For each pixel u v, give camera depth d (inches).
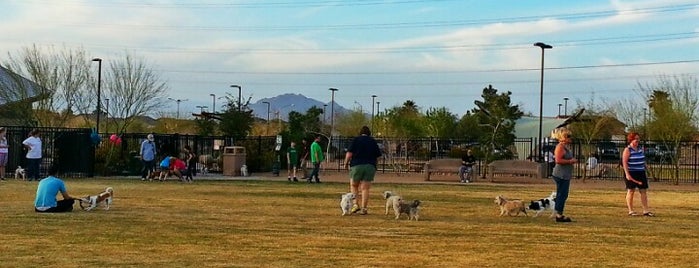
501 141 1375.5
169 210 645.9
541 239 488.4
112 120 1790.1
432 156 1729.8
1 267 368.8
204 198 775.7
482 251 435.5
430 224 560.4
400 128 2461.9
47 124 1635.1
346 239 476.4
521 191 955.3
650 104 1633.9
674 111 1411.2
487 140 1378.0
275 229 522.3
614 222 592.4
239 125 1562.5
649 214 642.8
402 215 610.2
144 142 1101.7
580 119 1573.6
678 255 430.6
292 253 420.2
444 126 2394.2
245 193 852.0
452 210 676.7
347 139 1758.1
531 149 1499.8
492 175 1231.5
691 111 1467.8
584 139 1475.1
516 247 452.8
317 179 1099.3
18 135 1142.3
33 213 602.9
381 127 2566.4
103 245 442.0
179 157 1362.0
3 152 1035.3
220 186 967.6
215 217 594.2
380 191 915.4
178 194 823.7
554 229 540.7
